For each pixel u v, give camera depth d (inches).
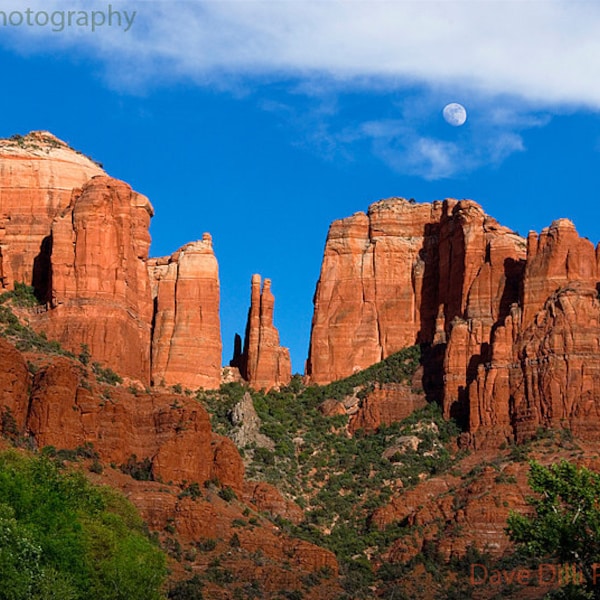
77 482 5703.7
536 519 5265.8
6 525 4808.1
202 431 7042.3
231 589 6254.9
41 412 6692.9
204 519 6550.2
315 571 6692.9
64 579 4921.3
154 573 5492.1
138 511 6358.3
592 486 5265.8
